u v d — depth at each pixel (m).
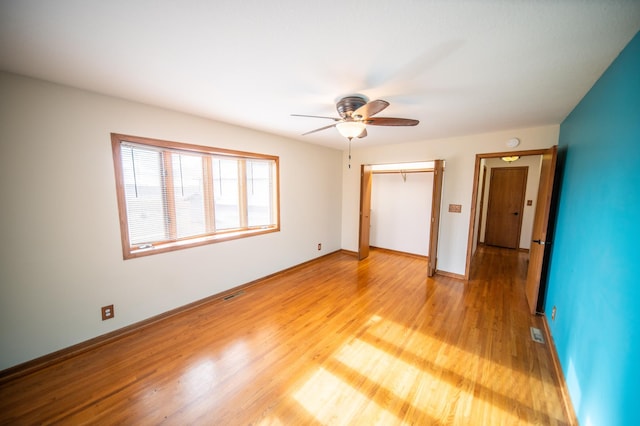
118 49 1.38
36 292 1.86
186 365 1.92
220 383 1.74
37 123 1.78
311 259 4.50
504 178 5.58
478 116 2.56
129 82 1.82
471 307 2.86
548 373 1.85
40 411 1.52
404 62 1.48
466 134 3.46
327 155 4.62
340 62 1.50
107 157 2.12
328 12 1.06
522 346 2.16
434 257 3.86
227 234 3.20
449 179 3.76
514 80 1.70
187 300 2.75
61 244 1.94
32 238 1.82
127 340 2.22
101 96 2.05
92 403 1.58
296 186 4.02
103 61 1.51
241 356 2.02
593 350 1.32
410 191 5.02
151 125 2.35
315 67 1.56
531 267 3.00
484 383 1.75
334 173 4.86
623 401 0.99
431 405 1.58
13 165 1.71
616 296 1.14
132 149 2.31
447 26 1.14
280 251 3.87
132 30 1.20
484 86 1.80
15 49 1.37
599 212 1.46
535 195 5.19
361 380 1.78
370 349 2.12
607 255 1.29
